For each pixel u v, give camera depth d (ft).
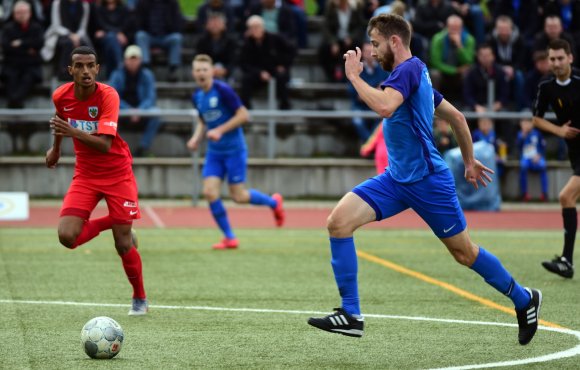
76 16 180.96
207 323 69.82
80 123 70.23
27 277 93.09
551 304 79.41
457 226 59.82
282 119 173.47
